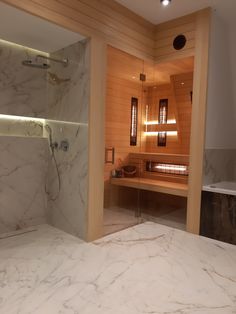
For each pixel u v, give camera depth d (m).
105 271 2.10
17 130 3.00
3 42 2.72
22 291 1.79
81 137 2.70
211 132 3.00
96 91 2.63
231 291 1.86
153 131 3.74
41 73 3.09
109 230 3.04
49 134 3.15
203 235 2.93
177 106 3.68
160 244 2.68
